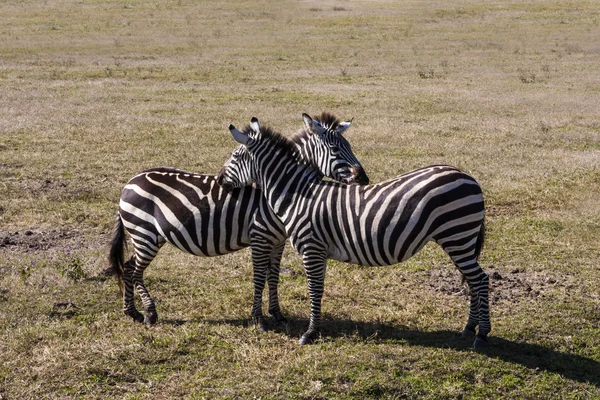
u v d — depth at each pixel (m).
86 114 18.59
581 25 38.22
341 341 6.73
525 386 6.00
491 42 33.91
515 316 7.31
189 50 31.84
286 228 6.77
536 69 26.98
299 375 6.04
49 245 9.61
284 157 6.79
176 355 6.47
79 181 12.69
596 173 13.14
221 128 17.09
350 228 6.44
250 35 36.41
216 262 9.00
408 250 6.36
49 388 5.88
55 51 30.88
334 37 35.81
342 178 7.26
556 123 18.02
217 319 7.34
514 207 11.38
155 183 7.16
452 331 6.99
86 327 7.02
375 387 5.84
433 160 14.23
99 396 5.77
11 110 18.78
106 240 9.83
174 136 16.23
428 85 23.70
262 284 7.03
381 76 25.58
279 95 21.61
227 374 6.12
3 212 10.91
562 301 7.71
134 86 23.05
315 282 6.70
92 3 46.22
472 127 17.45
